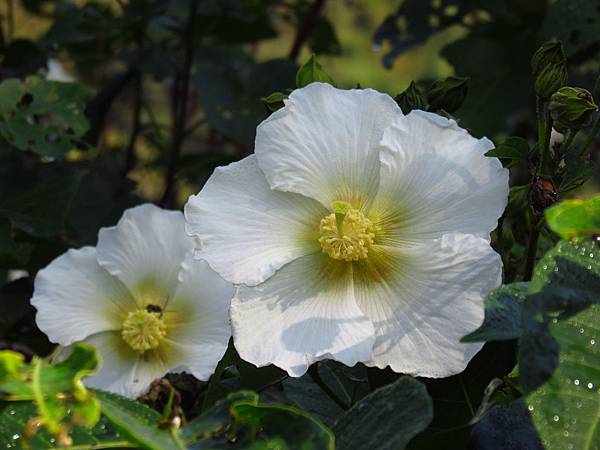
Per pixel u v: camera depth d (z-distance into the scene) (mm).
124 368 408
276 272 328
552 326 258
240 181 334
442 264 311
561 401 254
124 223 415
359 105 334
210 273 408
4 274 511
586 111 316
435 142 324
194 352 397
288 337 314
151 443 227
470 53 582
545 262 265
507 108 575
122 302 419
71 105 498
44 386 224
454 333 304
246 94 576
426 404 254
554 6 527
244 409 250
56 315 413
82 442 265
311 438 244
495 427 311
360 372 346
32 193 479
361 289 324
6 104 489
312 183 331
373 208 330
